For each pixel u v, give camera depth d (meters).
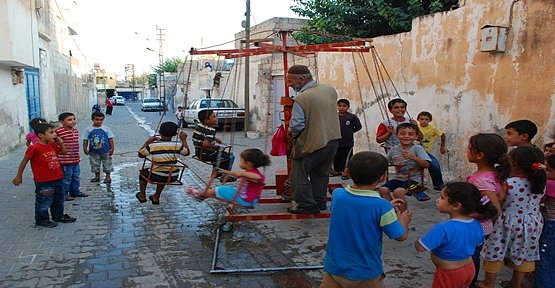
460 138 6.97
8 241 4.89
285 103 5.61
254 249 4.75
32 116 14.18
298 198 5.07
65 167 6.54
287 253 4.64
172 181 5.57
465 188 2.85
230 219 4.94
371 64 9.12
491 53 6.29
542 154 3.34
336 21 10.34
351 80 9.88
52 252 4.59
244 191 4.47
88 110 30.44
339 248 2.66
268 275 4.09
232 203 4.44
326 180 5.41
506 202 3.41
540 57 5.57
